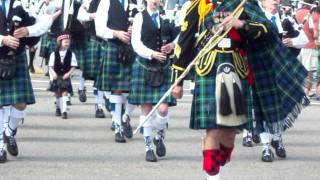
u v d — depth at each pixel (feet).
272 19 45.62
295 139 51.96
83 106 65.36
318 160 45.01
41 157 43.75
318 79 64.75
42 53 70.08
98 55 59.00
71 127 54.49
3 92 41.73
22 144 47.47
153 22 44.50
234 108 30.96
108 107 53.52
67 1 59.00
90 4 58.59
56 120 57.31
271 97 32.04
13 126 43.16
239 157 45.44
